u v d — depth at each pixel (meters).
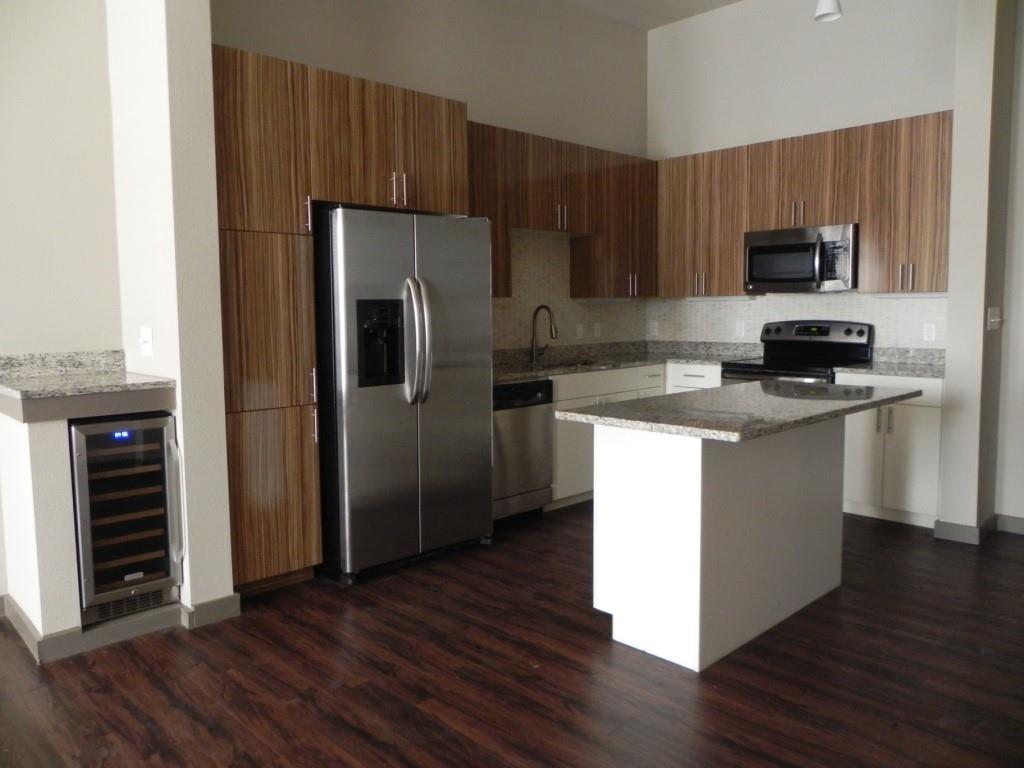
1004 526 4.20
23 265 3.05
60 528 2.72
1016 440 4.13
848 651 2.73
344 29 4.09
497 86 4.87
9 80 2.98
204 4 2.89
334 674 2.60
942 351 4.49
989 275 3.87
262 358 3.18
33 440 2.64
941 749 2.13
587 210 4.95
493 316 4.88
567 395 4.58
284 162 3.19
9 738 2.23
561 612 3.12
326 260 3.32
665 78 5.77
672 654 2.66
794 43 5.05
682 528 2.58
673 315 5.81
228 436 3.09
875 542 3.96
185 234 2.88
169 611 3.00
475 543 3.99
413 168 3.65
